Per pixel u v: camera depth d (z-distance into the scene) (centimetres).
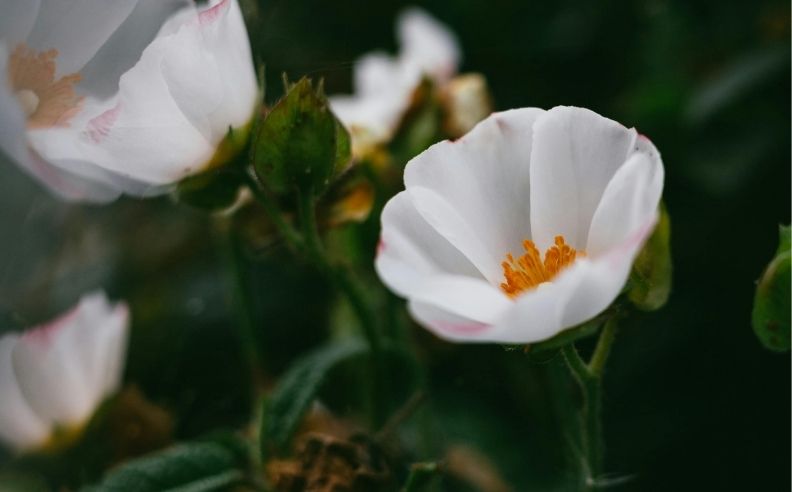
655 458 32
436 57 34
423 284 20
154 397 35
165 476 25
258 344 29
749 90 33
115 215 38
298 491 24
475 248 21
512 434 32
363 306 26
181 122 23
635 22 37
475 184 22
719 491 32
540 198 21
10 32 23
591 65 37
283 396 26
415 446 30
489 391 33
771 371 32
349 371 30
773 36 34
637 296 22
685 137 34
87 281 37
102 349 28
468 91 30
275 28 35
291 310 35
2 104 22
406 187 21
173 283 36
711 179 33
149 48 22
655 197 20
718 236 33
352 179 26
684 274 33
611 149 21
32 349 27
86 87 23
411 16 34
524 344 21
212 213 25
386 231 21
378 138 29
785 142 33
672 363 33
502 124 22
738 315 33
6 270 37
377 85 33
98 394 28
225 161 24
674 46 35
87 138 22
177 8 23
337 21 38
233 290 30
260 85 24
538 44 38
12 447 28
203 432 31
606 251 21
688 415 32
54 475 28
